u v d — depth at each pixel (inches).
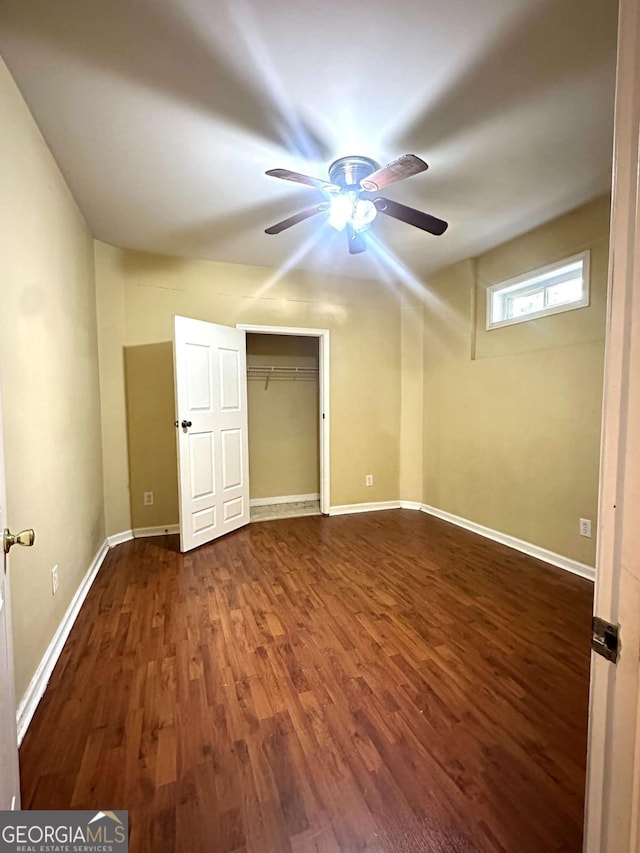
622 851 22.7
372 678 69.6
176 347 125.3
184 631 84.2
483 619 88.0
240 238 129.2
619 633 22.4
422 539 140.9
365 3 53.1
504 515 135.6
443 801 48.4
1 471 40.9
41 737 57.8
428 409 173.2
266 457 194.5
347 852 43.0
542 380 121.1
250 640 81.0
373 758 54.2
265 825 45.7
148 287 141.8
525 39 58.8
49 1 52.2
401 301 181.2
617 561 22.4
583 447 109.7
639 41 20.7
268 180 95.0
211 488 139.4
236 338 151.2
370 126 77.2
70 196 99.4
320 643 79.7
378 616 89.5
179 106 71.4
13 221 63.6
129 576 111.3
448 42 59.2
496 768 52.7
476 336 149.0
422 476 179.8
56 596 78.4
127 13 54.0
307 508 184.9
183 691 67.0
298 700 64.7
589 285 108.7
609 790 23.3
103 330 133.5
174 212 111.1
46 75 64.1
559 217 116.3
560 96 69.8
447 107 72.3
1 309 58.1
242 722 60.4
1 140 59.7
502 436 135.8
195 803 48.2
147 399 143.4
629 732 22.1
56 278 86.0
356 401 176.6
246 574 112.2
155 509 146.5
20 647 60.5
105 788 50.0
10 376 60.4
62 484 85.2
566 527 114.5
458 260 151.4
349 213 88.0
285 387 196.4
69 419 93.2
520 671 71.2
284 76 65.0
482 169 91.8
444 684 68.1
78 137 79.3
